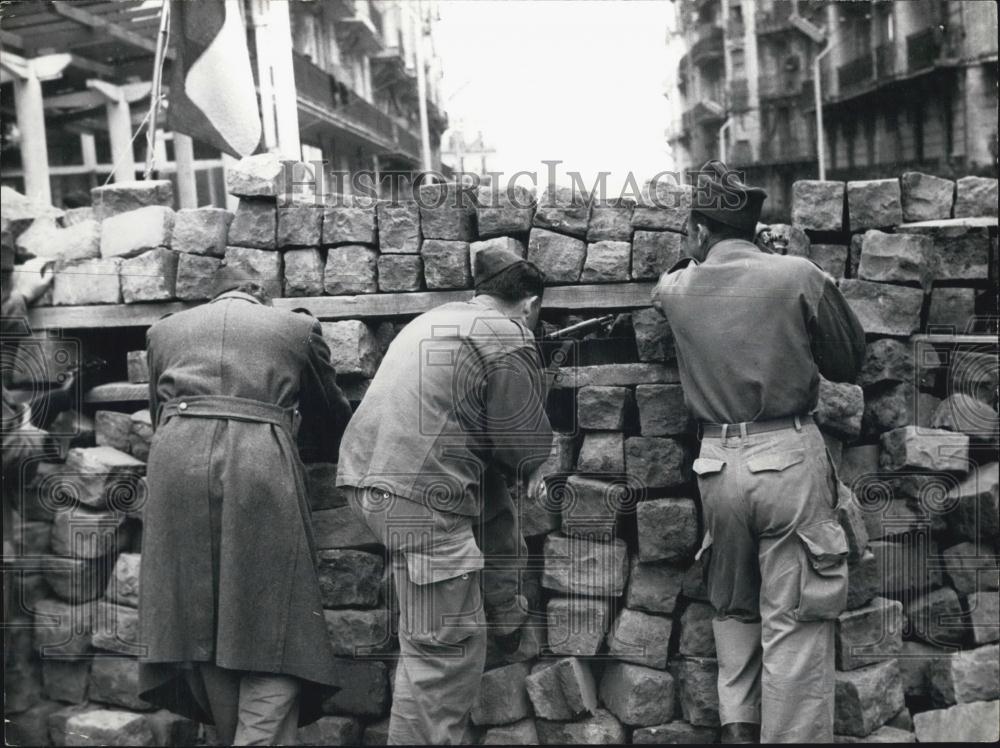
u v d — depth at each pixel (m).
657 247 2.46
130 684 2.55
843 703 2.35
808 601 2.16
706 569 2.36
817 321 2.24
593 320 2.48
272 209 2.58
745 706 2.30
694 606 2.46
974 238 2.50
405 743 2.21
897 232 2.53
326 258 2.62
